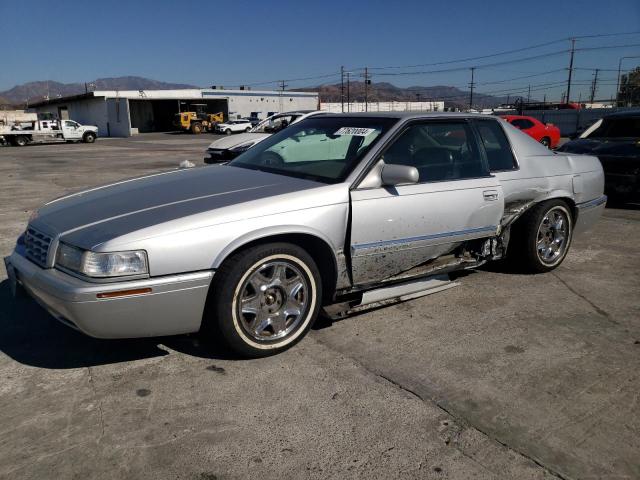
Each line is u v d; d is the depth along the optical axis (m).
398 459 2.32
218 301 2.98
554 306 4.08
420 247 3.74
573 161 4.90
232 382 2.94
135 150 24.69
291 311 3.26
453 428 2.53
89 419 2.59
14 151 25.47
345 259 3.46
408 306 4.06
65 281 2.76
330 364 3.14
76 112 56.38
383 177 3.45
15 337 3.49
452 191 3.83
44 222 3.20
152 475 2.21
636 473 2.24
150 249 2.79
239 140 11.48
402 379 2.98
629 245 5.92
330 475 2.22
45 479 2.17
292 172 3.73
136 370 3.07
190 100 54.59
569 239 4.93
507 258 4.79
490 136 4.32
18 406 2.70
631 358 3.24
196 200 3.20
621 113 8.68
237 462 2.29
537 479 2.20
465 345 3.41
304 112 11.70
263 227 3.06
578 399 2.79
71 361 3.17
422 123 3.85
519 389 2.88
